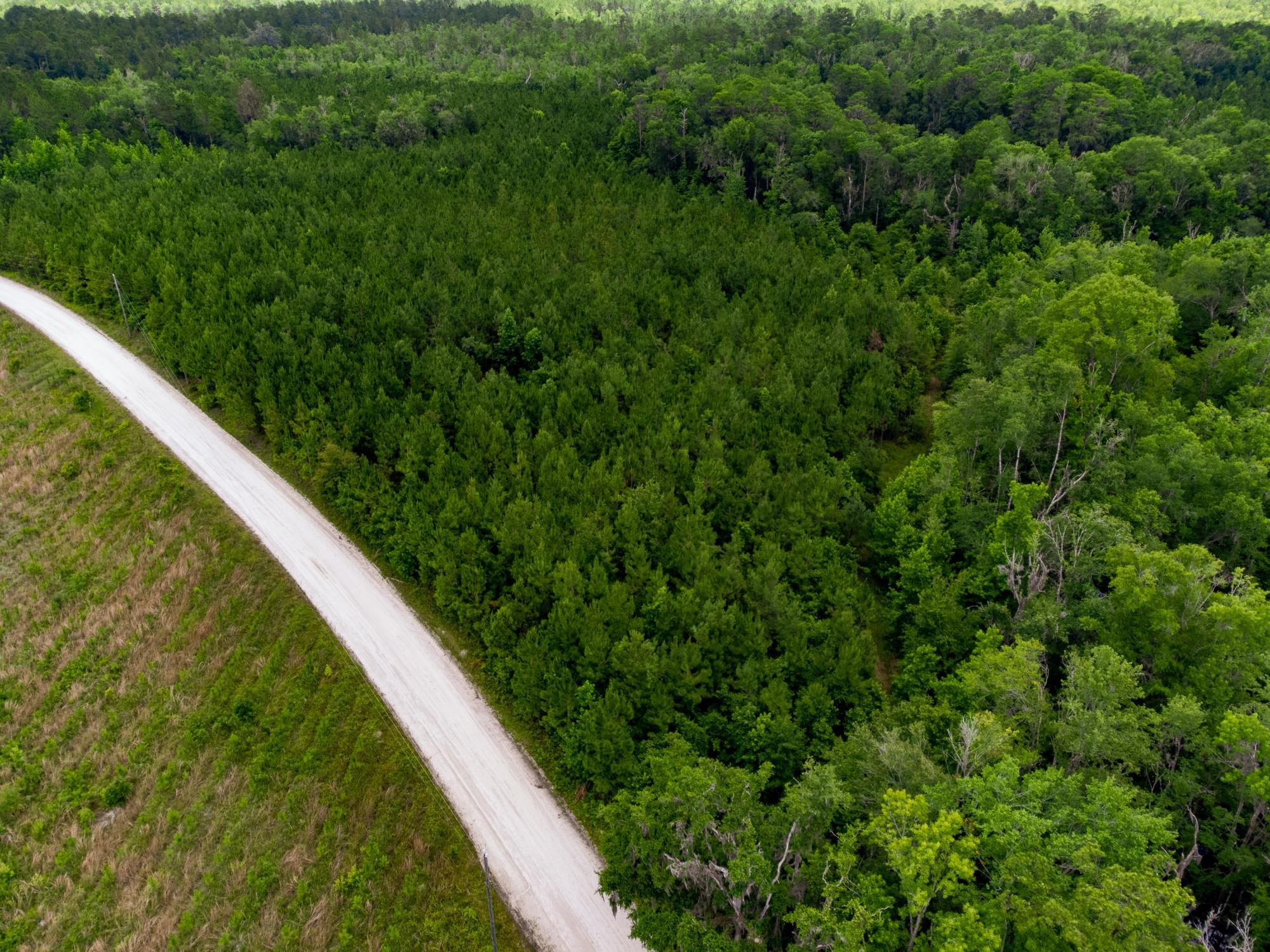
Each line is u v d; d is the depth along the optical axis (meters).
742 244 92.12
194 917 39.44
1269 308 66.25
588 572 51.06
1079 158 110.75
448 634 53.28
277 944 38.53
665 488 57.78
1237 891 34.12
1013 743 37.25
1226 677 38.09
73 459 66.19
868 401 68.25
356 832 42.78
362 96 132.75
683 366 70.50
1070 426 58.22
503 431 60.06
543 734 47.47
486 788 44.78
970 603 51.91
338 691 49.16
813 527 55.88
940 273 91.62
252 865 41.47
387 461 61.22
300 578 56.34
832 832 34.66
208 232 87.62
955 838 31.22
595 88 138.25
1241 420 54.84
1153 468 51.12
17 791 45.38
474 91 133.62
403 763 45.66
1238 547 50.78
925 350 78.00
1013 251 93.38
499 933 39.00
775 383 67.50
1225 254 74.31
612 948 38.62
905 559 54.53
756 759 42.72
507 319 72.38
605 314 75.50
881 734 37.09
